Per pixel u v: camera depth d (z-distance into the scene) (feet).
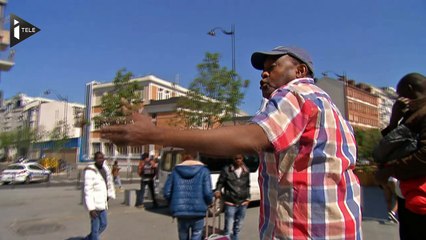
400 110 8.38
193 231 17.94
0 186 79.82
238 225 22.75
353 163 5.35
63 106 253.24
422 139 7.52
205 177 17.95
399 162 7.82
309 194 4.90
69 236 27.04
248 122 4.80
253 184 39.17
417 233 7.82
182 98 68.69
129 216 35.27
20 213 38.58
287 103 4.82
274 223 5.22
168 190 18.12
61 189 70.79
